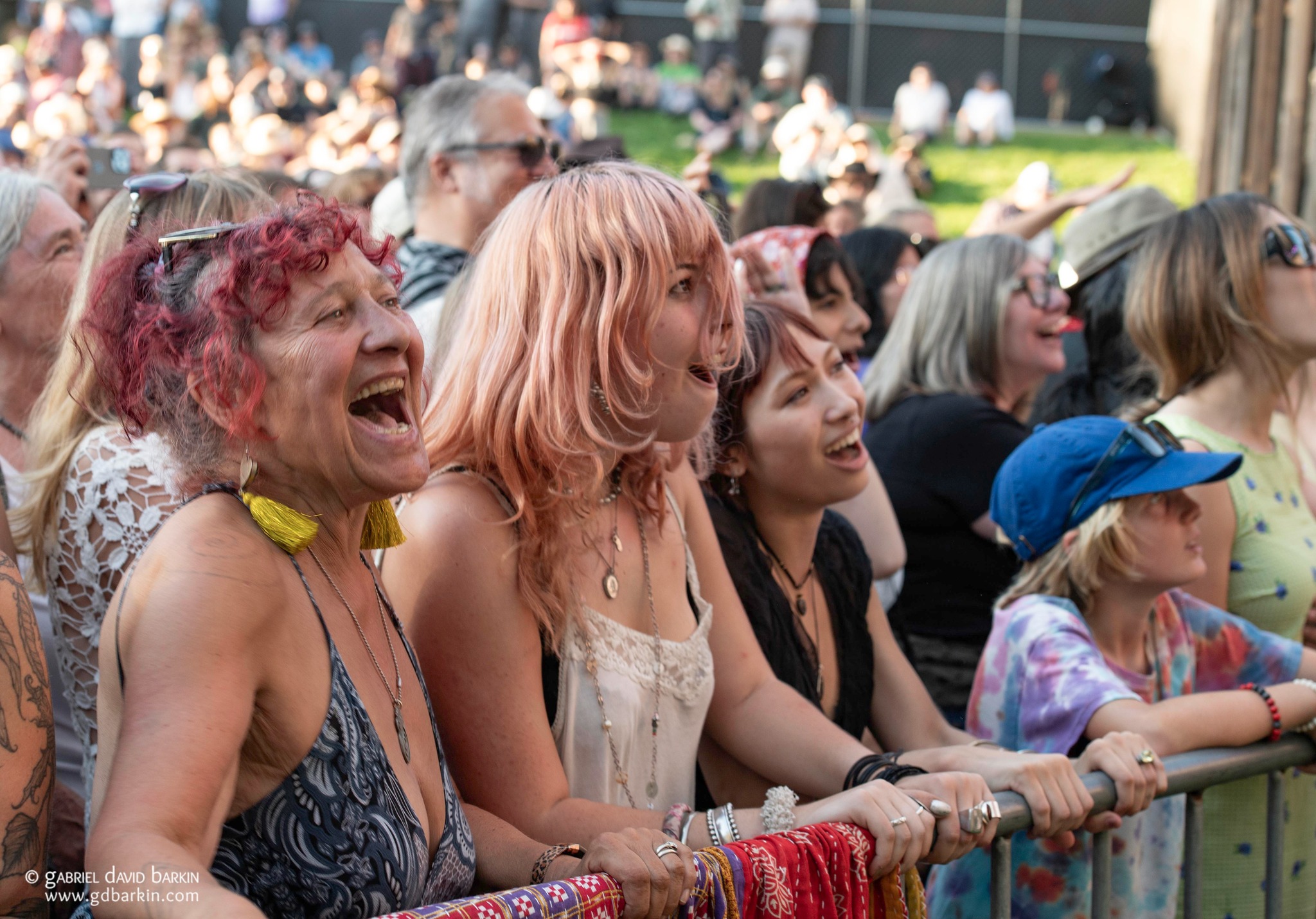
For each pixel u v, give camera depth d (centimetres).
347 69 2402
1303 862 300
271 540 150
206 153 813
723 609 229
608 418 202
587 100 2094
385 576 196
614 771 199
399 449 155
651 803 205
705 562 230
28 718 154
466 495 195
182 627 138
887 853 183
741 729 224
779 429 243
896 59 2341
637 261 192
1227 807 287
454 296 235
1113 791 218
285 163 1486
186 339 149
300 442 151
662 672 206
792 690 227
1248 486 302
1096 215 467
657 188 199
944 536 339
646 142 2167
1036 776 206
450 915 142
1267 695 249
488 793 191
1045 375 384
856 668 261
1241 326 308
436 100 428
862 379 468
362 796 150
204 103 1986
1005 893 206
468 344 203
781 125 1870
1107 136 2272
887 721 268
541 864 173
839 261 345
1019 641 260
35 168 407
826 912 176
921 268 392
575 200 197
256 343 148
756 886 170
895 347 389
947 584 338
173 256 152
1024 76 2336
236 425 147
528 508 191
